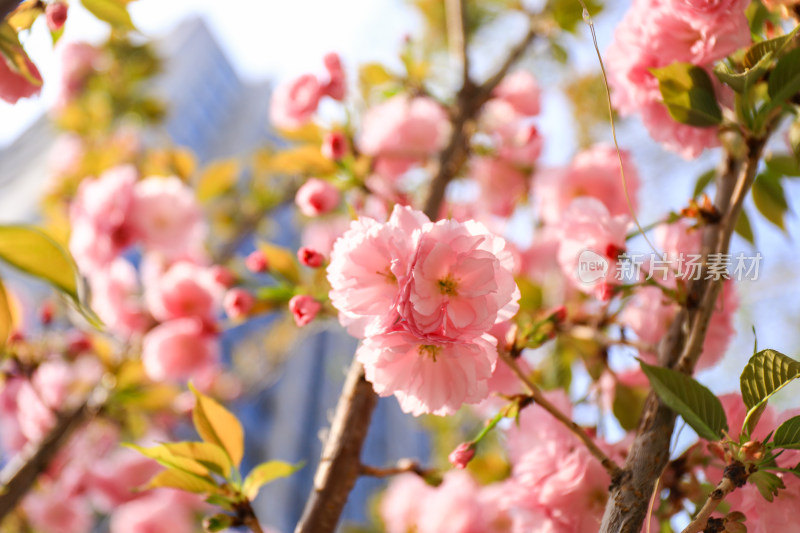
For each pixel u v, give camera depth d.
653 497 0.48
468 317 0.49
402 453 9.71
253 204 1.71
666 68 0.55
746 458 0.48
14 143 9.31
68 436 0.96
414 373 0.51
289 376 9.18
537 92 1.00
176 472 0.56
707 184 0.67
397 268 0.49
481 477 0.87
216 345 1.04
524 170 0.98
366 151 0.89
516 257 0.85
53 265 0.59
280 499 7.55
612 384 0.68
